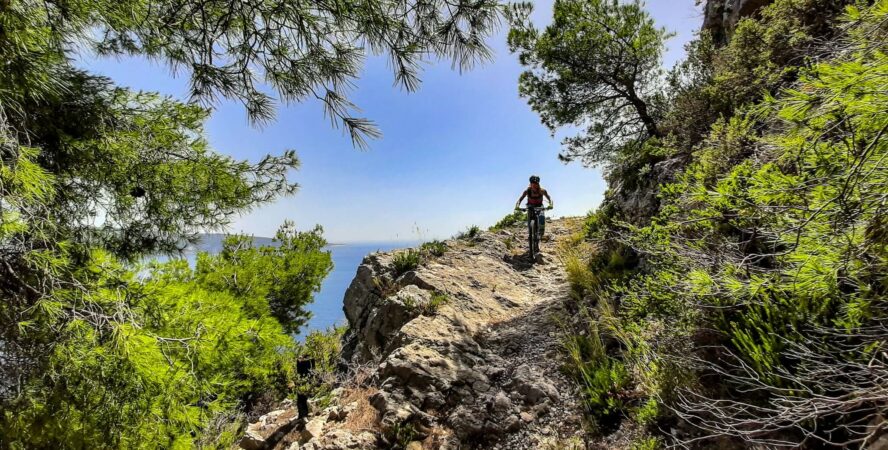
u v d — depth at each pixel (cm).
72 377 249
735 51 526
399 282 915
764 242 277
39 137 301
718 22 870
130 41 347
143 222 404
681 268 360
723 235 310
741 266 262
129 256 400
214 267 1054
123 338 251
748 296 301
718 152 387
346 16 242
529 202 1055
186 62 280
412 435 464
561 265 943
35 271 248
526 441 434
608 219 845
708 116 580
